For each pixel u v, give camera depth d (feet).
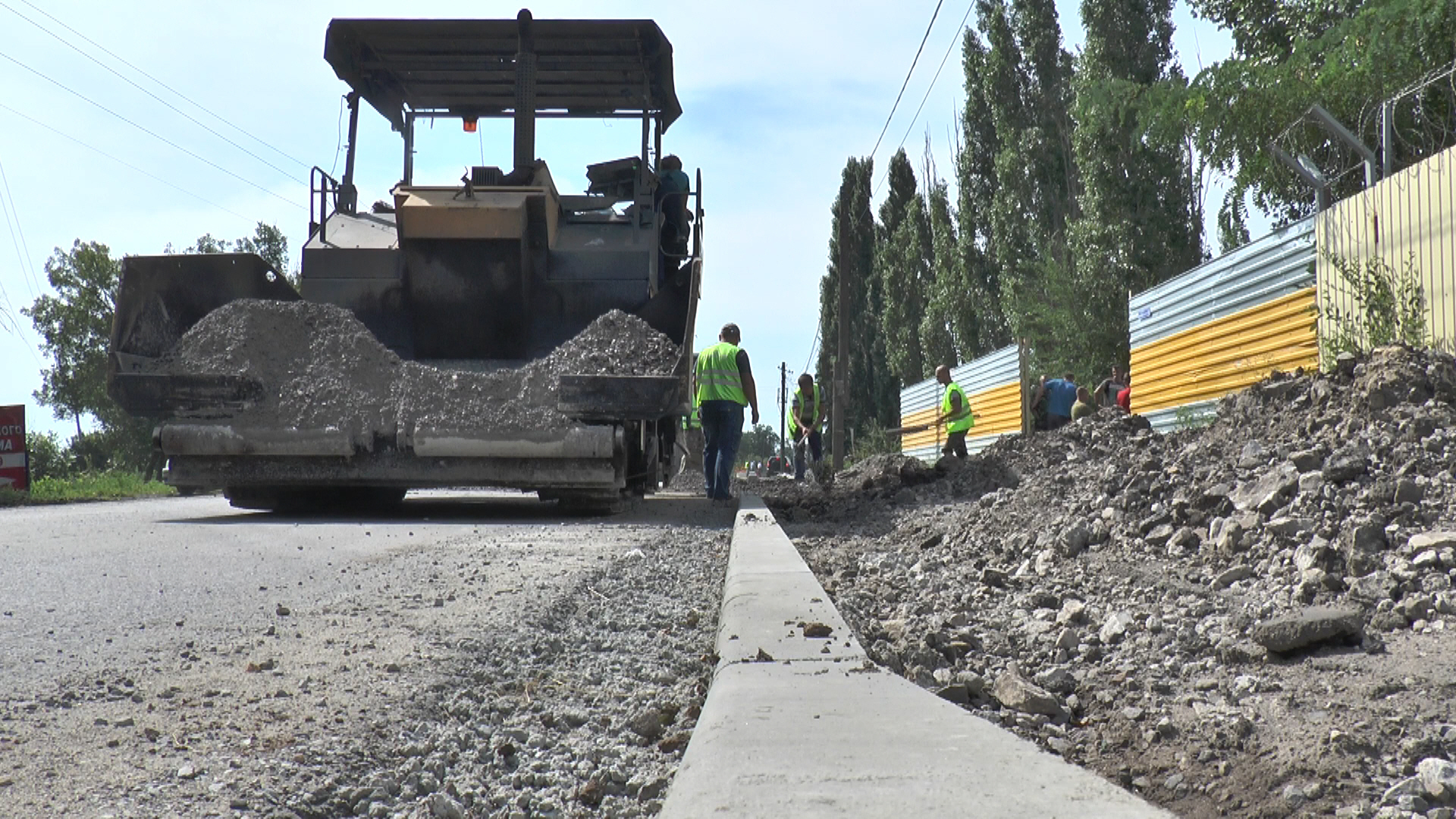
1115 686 11.48
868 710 8.05
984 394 84.33
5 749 8.18
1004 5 95.45
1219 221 42.11
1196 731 9.62
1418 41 32.53
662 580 19.25
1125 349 71.05
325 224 35.68
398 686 10.45
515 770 8.57
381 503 40.11
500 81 38.27
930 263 134.92
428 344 34.91
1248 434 21.76
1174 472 20.83
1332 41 35.47
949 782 6.11
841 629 11.59
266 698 9.94
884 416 155.53
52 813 6.79
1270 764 8.66
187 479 33.30
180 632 13.37
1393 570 13.32
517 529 29.40
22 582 18.31
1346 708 9.64
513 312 34.65
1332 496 16.11
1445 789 7.56
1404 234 28.84
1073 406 57.26
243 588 17.54
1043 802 5.71
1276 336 36.47
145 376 32.53
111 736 8.59
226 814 6.88
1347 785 8.07
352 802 7.46
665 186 38.45
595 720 9.91
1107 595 15.90
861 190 164.25
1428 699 9.62
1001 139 95.35
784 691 8.76
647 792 7.85
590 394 32.60
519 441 32.48
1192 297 44.73
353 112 37.55
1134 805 5.65
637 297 34.78
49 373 193.88
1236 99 37.40
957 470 35.60
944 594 17.67
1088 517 20.68
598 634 13.98
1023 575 18.86
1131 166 72.28
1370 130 35.35
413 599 16.24
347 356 33.40
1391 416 18.58
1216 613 13.93
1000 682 11.16
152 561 21.47
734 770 6.40
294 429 32.42
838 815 5.55
